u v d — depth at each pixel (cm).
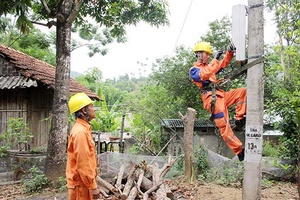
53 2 1081
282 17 861
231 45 386
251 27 385
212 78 406
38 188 912
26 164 1046
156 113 1593
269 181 932
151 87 1744
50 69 1655
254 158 383
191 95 1609
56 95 992
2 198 850
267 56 1231
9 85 1148
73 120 1111
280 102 975
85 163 423
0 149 1057
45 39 1961
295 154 999
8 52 1344
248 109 387
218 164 973
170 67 1612
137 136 1664
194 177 918
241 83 1293
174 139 1485
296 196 789
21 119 1157
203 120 1584
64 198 834
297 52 718
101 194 780
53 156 973
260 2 381
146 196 729
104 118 1939
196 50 417
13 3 909
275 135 1574
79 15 1344
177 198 785
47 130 1334
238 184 884
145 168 855
